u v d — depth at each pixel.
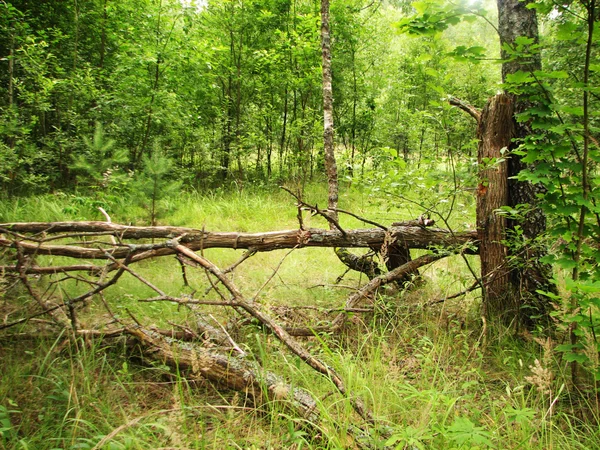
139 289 4.30
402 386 2.39
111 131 8.62
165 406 2.60
